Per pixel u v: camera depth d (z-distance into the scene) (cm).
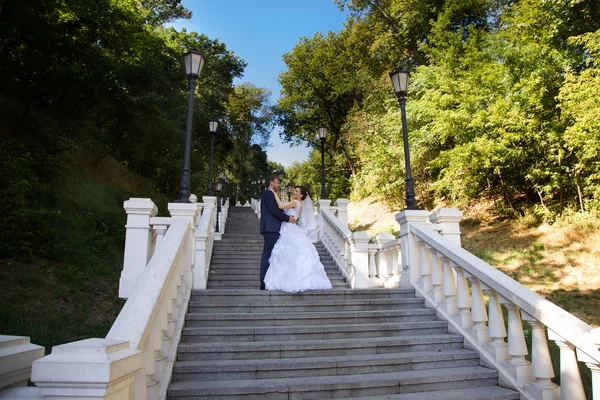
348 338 466
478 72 1277
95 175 1639
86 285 856
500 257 1030
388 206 1834
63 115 1527
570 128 964
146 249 531
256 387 338
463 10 1864
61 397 167
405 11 2014
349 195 2506
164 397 315
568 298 761
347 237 789
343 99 2788
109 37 1540
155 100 1688
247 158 4378
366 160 1831
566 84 995
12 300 699
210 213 917
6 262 827
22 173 955
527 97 1127
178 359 394
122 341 202
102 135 1545
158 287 322
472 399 349
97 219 1212
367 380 362
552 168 1127
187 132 611
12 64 1311
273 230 605
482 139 1150
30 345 218
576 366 317
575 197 1129
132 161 1948
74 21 1403
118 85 1523
